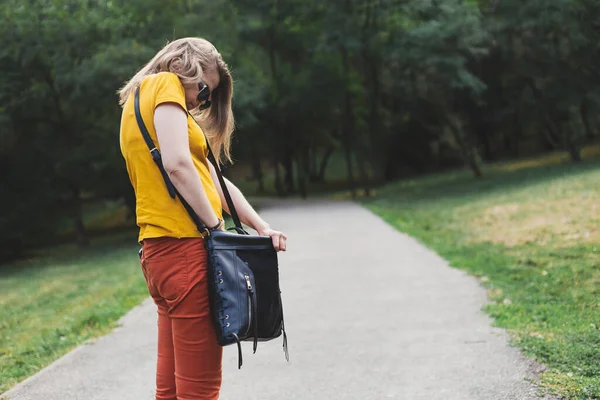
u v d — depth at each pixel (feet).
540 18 82.48
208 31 82.07
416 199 83.71
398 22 93.50
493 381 13.07
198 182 7.57
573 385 12.16
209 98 8.57
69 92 72.28
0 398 14.10
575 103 87.66
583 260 26.61
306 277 29.09
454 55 87.10
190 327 7.75
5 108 71.31
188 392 7.84
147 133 7.73
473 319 18.88
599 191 49.21
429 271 28.50
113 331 20.99
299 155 133.28
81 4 70.49
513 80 106.22
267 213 77.97
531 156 123.03
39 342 20.70
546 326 17.15
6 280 47.98
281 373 14.85
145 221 7.80
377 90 110.32
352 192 107.14
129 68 65.87
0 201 81.82
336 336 18.10
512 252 31.32
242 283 7.73
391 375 14.16
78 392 14.29
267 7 105.70
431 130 132.46
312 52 109.81
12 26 69.31
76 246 85.71
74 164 76.59
